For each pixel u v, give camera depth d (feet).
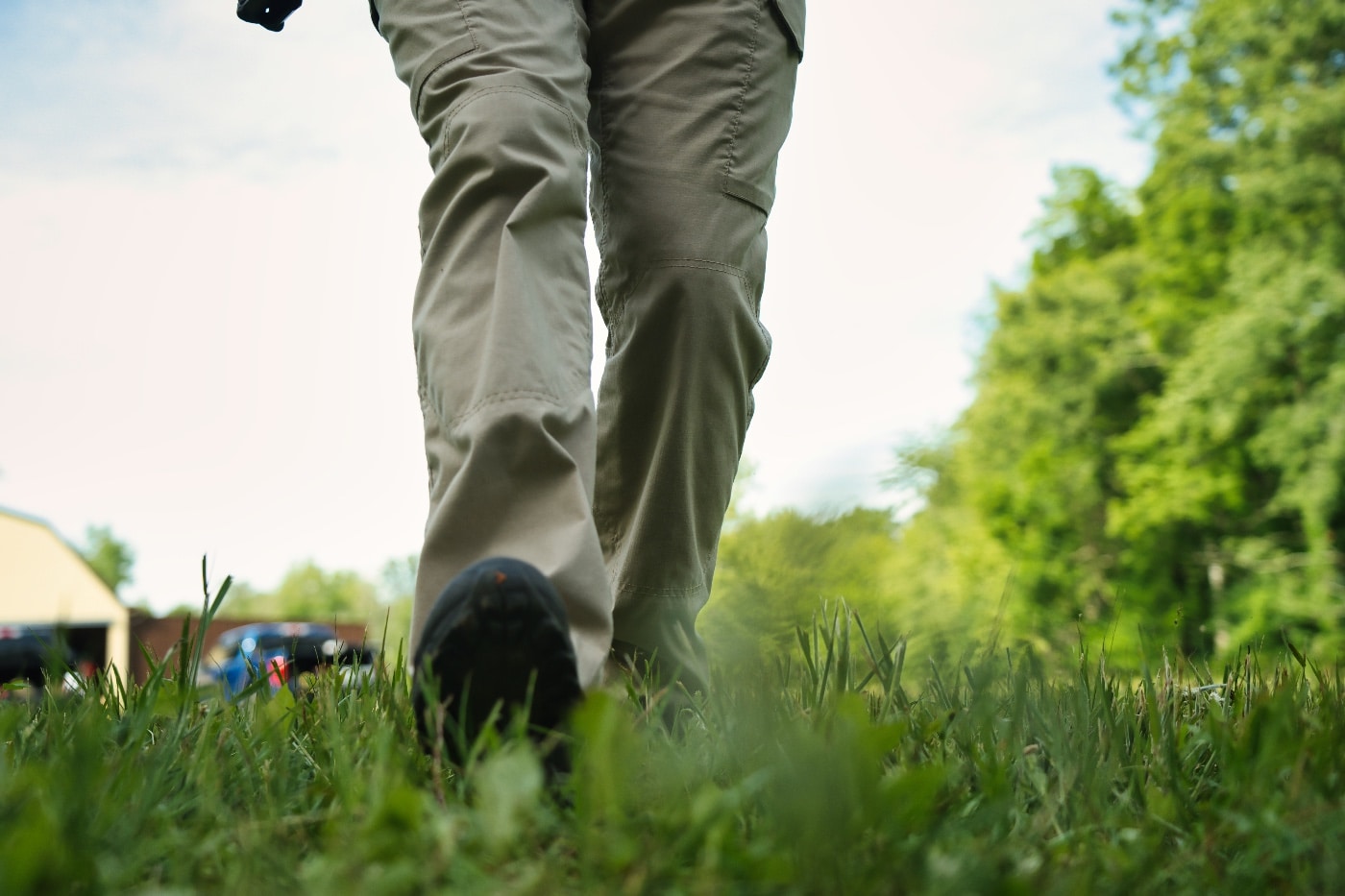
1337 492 55.26
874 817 2.31
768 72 4.83
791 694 3.74
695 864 2.24
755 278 4.86
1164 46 66.90
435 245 3.93
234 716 3.40
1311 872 2.29
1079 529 62.85
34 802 2.24
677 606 4.74
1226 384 58.39
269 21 5.25
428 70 4.09
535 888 2.03
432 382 3.76
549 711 2.86
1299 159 59.16
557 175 3.93
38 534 85.20
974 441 65.51
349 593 154.81
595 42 4.81
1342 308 55.67
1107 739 3.17
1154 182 66.33
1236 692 4.15
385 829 2.21
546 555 3.45
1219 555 59.88
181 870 2.21
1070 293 66.74
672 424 4.66
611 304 4.81
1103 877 2.31
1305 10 60.54
